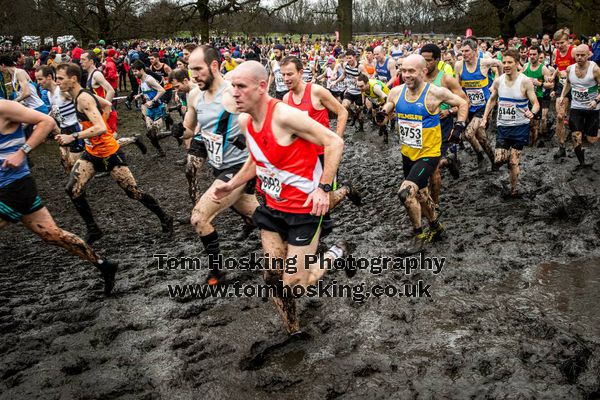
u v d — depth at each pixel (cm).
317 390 316
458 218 612
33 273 505
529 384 314
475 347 353
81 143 769
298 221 333
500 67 818
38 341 380
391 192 741
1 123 363
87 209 554
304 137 309
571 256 502
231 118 440
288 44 3988
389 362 340
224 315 409
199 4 2623
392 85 899
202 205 434
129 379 335
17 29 2653
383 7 4628
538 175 759
